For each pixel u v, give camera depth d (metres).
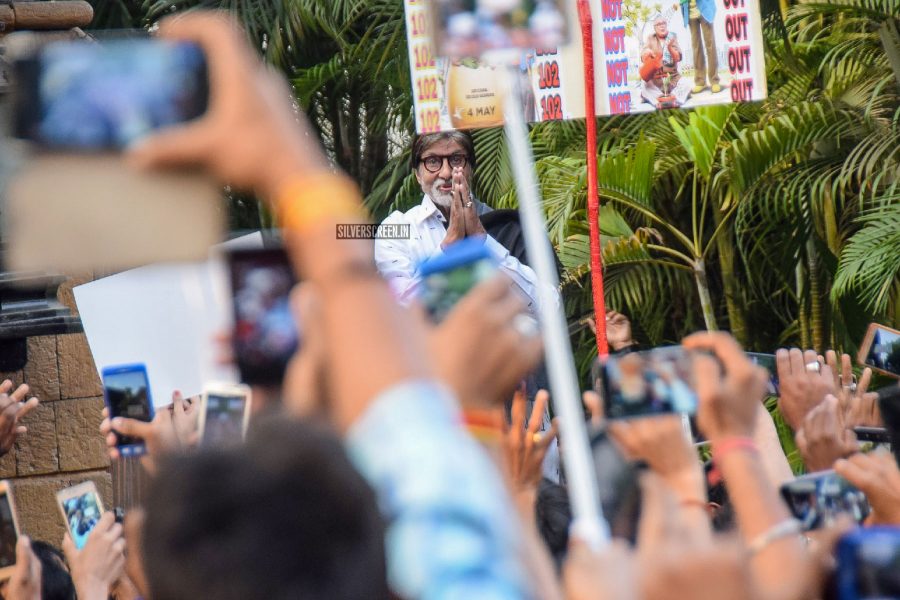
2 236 10.03
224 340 3.97
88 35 11.12
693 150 16.95
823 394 5.33
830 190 17.08
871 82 17.25
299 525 2.34
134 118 2.39
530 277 10.43
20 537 5.01
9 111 2.40
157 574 2.39
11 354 11.25
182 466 2.45
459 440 2.32
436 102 10.52
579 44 10.83
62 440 11.59
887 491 3.90
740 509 3.31
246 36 21.02
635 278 18.08
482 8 3.48
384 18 21.27
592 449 4.61
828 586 3.21
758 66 11.68
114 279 7.07
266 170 2.39
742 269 19.06
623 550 2.69
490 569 2.16
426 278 3.10
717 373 3.46
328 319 2.40
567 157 18.69
